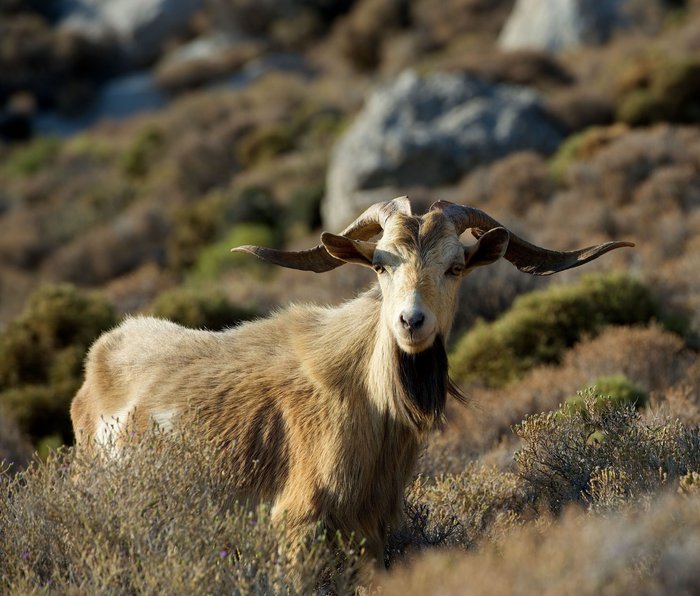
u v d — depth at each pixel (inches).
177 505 652.7
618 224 2375.7
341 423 739.4
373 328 750.5
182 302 1905.8
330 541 725.9
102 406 898.7
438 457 1026.1
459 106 3415.4
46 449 1444.4
